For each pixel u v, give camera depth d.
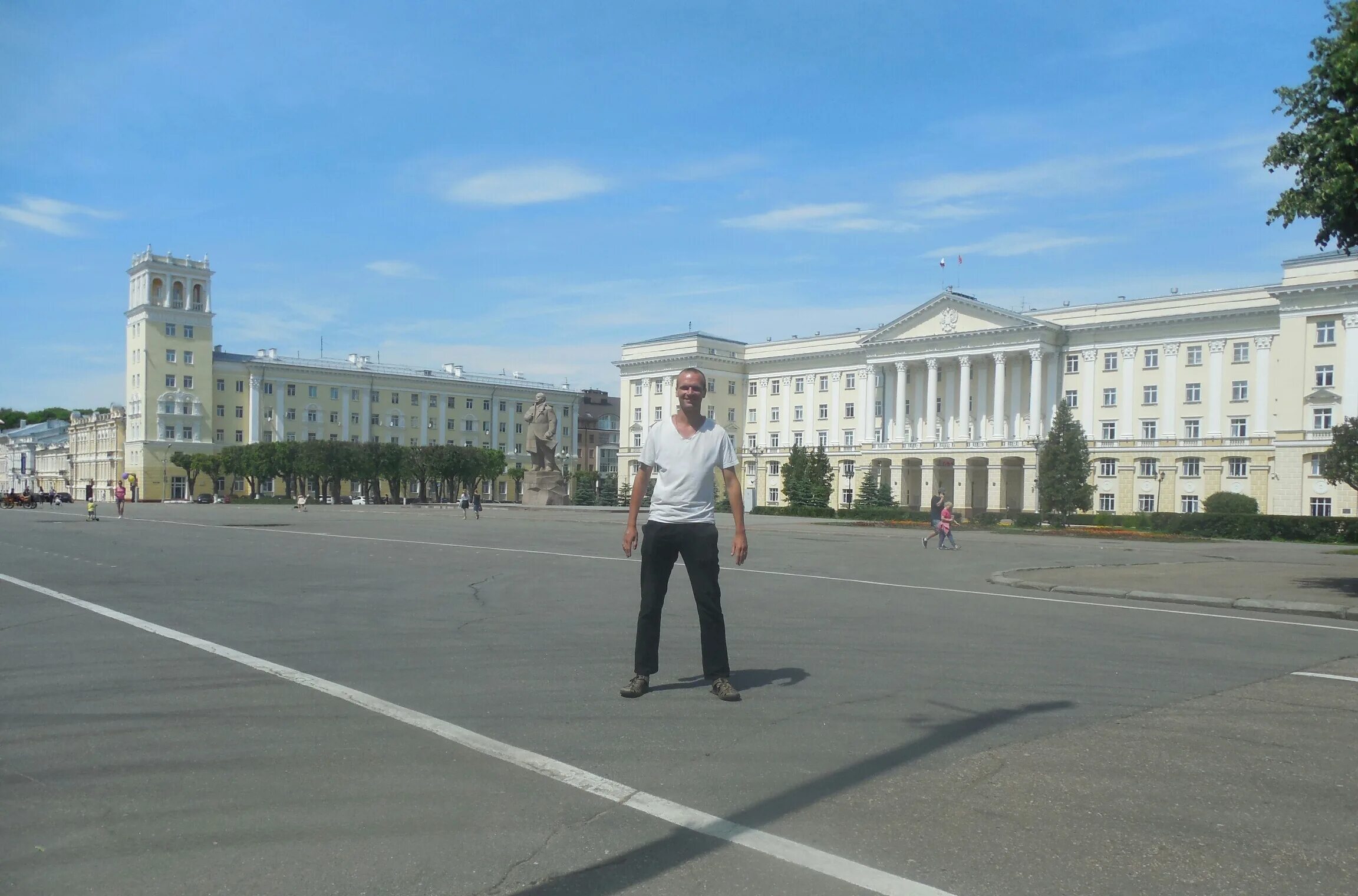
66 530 29.53
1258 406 74.12
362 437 119.19
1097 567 20.19
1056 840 4.54
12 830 4.60
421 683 7.69
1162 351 79.44
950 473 91.75
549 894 3.96
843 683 7.82
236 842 4.46
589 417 152.12
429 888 4.01
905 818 4.80
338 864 4.23
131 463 112.88
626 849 4.40
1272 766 5.68
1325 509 67.81
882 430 97.38
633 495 7.56
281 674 7.98
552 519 44.16
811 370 104.94
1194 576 17.69
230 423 114.19
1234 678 8.17
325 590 13.77
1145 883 4.10
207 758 5.66
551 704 7.02
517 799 5.01
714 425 7.55
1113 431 82.00
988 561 22.67
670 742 6.07
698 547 7.32
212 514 47.00
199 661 8.50
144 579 15.04
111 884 4.04
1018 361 88.12
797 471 82.25
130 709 6.80
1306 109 14.32
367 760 5.62
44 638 9.62
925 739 6.18
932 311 92.38
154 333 109.62
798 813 4.85
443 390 125.12
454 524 37.19
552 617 11.35
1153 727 6.53
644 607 7.39
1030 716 6.79
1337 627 11.37
